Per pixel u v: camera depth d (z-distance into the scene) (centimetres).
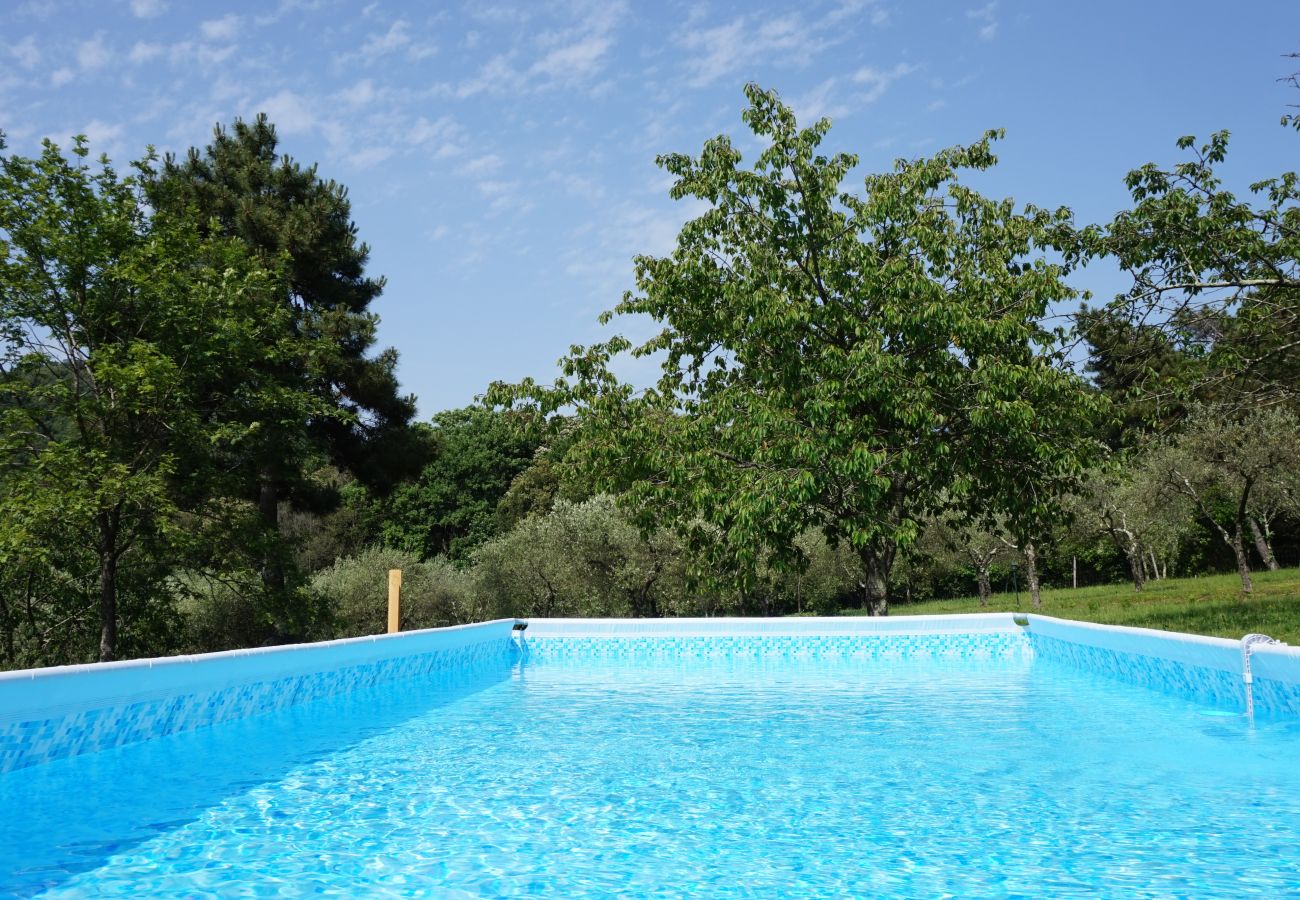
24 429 1559
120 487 1422
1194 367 1377
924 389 1305
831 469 1297
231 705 825
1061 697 942
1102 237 1364
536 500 4553
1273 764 598
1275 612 1433
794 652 1384
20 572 1606
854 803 518
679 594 2645
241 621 2169
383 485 2333
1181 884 363
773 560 1413
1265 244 1278
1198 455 2088
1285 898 344
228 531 1772
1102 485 2477
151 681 707
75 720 628
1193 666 885
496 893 368
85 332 1595
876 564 1519
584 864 407
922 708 892
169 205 1906
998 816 479
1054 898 350
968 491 1407
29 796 551
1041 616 1317
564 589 2683
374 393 2227
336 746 727
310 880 387
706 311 1526
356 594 2736
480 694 1048
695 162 1543
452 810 514
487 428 5150
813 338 1425
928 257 1474
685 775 604
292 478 2070
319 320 2188
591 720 854
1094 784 550
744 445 1370
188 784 587
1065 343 1451
